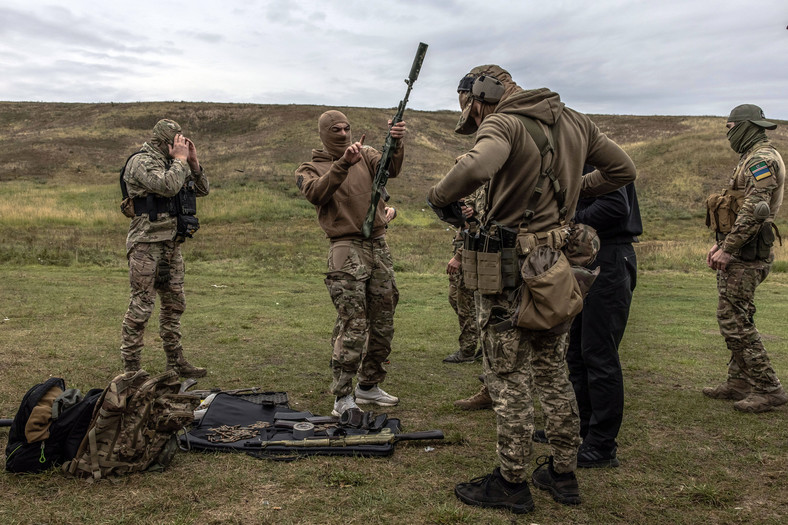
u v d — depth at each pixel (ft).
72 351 17.58
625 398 14.48
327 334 22.35
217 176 131.64
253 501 8.59
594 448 10.30
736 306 13.41
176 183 13.87
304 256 58.95
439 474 9.71
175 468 9.65
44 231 77.92
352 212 12.60
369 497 8.78
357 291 12.59
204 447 10.38
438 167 159.63
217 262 51.13
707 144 160.04
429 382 15.92
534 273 7.81
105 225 86.84
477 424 12.38
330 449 10.41
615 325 10.13
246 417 11.96
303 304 30.40
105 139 190.39
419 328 24.57
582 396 11.59
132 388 9.47
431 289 38.17
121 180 14.16
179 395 9.82
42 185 126.72
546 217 8.19
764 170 12.66
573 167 8.37
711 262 13.62
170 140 14.34
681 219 109.40
